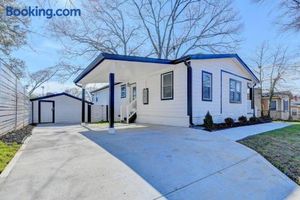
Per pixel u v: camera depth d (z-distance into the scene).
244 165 4.32
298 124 13.09
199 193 3.09
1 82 6.36
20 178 3.31
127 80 14.92
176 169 3.86
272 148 5.71
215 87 10.84
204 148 5.27
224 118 11.34
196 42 18.86
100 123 13.27
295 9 9.02
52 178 3.32
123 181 3.28
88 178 3.35
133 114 13.76
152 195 2.91
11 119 7.88
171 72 10.42
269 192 3.29
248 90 14.92
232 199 3.00
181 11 18.61
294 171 4.18
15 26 11.89
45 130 9.04
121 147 5.24
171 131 7.98
